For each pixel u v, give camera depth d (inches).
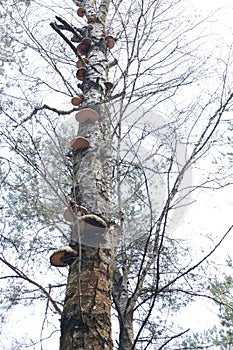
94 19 288.2
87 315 148.5
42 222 227.3
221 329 284.5
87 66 254.1
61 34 252.7
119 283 185.3
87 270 160.7
